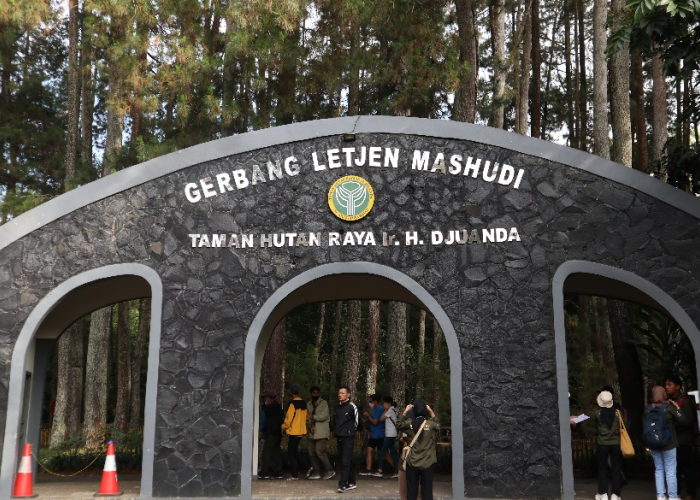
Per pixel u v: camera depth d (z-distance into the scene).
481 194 11.31
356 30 18.95
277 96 19.23
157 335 11.15
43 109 25.56
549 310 10.95
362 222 11.38
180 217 11.48
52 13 18.53
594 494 11.19
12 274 11.27
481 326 10.99
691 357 13.62
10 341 11.08
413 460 9.30
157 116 25.22
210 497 10.68
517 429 10.69
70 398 23.17
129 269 11.31
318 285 13.09
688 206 10.82
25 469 10.73
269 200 11.50
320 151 11.59
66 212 11.41
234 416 10.95
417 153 11.48
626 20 12.24
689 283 10.69
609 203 11.05
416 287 11.15
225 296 11.27
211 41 19.12
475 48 19.39
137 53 17.25
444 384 22.58
